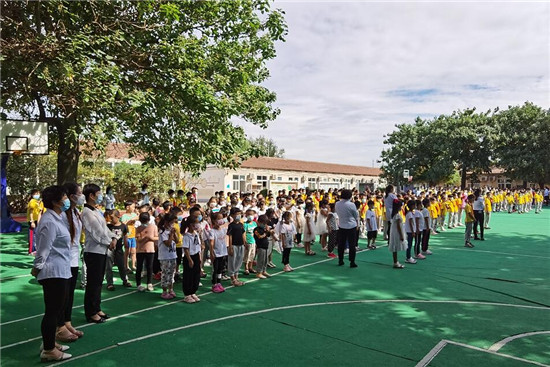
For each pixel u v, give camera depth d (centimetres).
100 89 827
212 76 1159
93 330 542
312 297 719
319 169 4234
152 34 1072
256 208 1189
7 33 820
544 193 3925
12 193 2138
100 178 2425
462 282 835
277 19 1305
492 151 3928
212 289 756
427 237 1159
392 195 1311
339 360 456
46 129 1047
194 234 695
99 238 571
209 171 3322
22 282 782
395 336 534
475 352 484
